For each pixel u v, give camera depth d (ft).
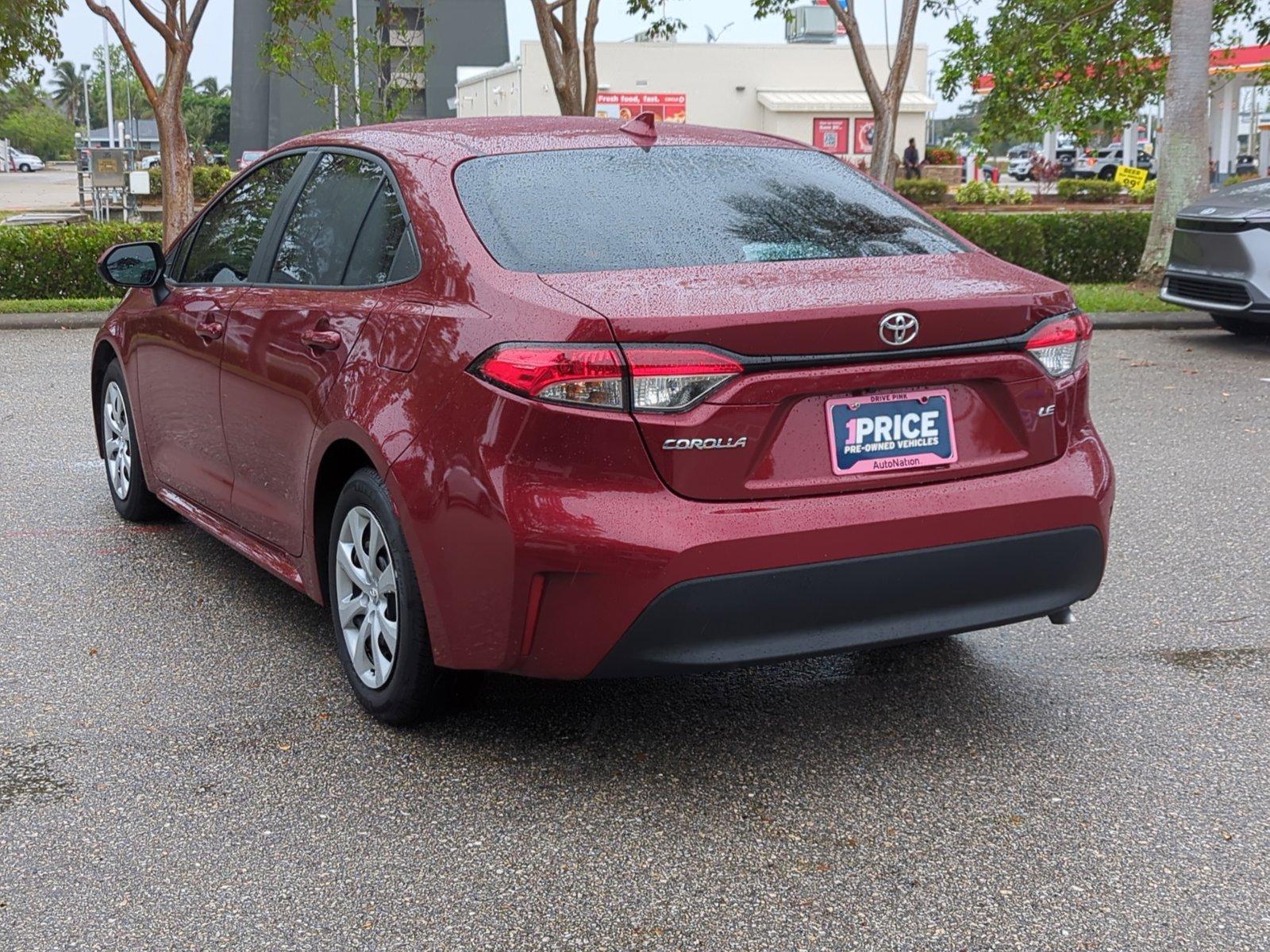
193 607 15.64
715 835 10.29
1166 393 29.94
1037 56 55.62
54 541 18.34
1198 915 9.16
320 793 10.97
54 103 537.24
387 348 11.51
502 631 10.37
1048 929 8.99
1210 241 35.37
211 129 301.63
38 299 47.44
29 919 9.09
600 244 11.30
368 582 12.09
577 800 10.85
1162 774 11.36
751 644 10.26
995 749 11.85
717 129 14.25
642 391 9.89
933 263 11.50
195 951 8.71
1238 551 17.92
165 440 16.96
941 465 10.82
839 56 153.07
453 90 195.93
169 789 11.03
